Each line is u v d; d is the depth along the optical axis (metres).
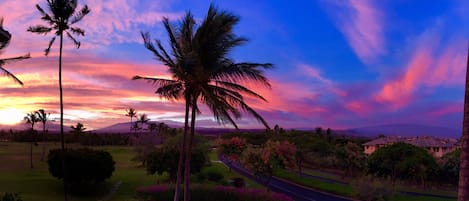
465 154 9.98
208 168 80.69
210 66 27.84
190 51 28.25
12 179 61.03
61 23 34.28
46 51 34.81
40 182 58.81
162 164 58.31
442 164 70.00
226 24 27.50
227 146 90.06
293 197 54.97
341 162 85.38
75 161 52.53
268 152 58.19
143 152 78.56
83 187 56.84
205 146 66.44
